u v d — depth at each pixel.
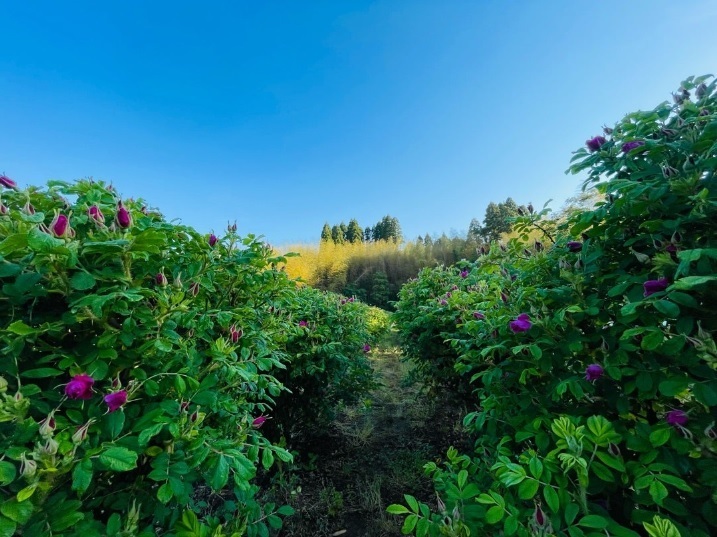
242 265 1.67
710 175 1.06
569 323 1.26
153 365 1.13
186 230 1.42
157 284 1.21
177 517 1.10
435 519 1.03
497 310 1.59
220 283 1.73
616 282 1.23
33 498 0.77
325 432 3.56
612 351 1.14
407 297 4.52
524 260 1.57
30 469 0.72
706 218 1.00
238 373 1.33
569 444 0.92
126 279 1.04
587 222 1.25
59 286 0.96
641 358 1.09
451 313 3.08
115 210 1.20
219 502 1.99
